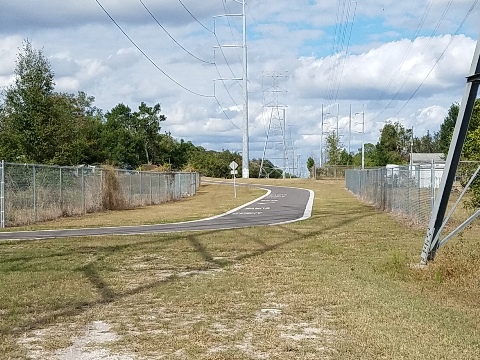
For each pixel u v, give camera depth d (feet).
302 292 33.47
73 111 248.93
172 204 139.85
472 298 31.40
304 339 23.91
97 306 30.37
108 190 115.44
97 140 246.06
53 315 28.25
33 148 160.15
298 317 27.73
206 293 33.55
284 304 30.50
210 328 25.89
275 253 50.72
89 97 331.77
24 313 28.68
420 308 28.99
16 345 23.21
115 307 30.12
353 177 185.57
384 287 34.71
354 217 89.15
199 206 129.70
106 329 25.89
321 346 22.89
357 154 376.89
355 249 52.60
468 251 41.27
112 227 78.28
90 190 108.47
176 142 409.69
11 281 37.01
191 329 25.64
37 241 59.88
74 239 61.77
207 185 257.34
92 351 22.57
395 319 26.76
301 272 40.42
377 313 27.91
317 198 155.02
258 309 29.45
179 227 77.05
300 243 57.57
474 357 21.12
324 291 33.58
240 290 34.37
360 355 21.42
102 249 53.36
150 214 103.40
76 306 30.27
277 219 88.89
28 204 85.35
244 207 123.13
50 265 43.75
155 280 37.86
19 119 161.48
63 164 164.04
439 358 20.97
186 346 23.06
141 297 32.58
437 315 27.53
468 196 83.10
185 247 54.90
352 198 152.15
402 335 24.02
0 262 45.27
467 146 77.10
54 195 94.22
